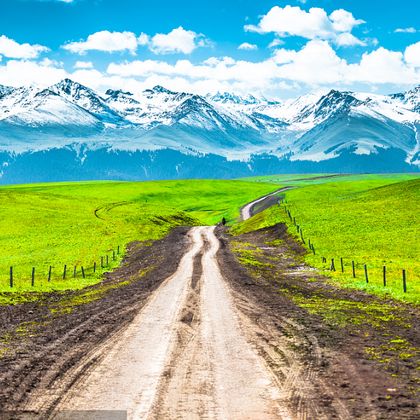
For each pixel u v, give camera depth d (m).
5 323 22.95
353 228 75.12
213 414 11.33
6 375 14.29
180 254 62.75
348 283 38.25
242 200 179.88
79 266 59.50
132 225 101.44
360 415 11.00
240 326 21.61
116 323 22.50
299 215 92.00
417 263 51.38
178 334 20.09
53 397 12.48
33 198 134.38
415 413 11.04
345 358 15.84
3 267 60.16
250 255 61.78
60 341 18.75
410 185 109.25
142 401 12.20
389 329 20.55
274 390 12.88
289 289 35.12
